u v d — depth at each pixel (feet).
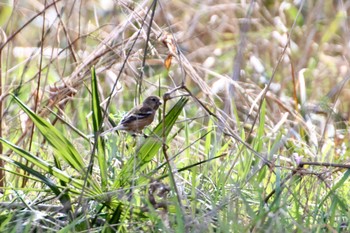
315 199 29.07
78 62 38.32
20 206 27.66
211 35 51.11
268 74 47.78
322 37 48.98
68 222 26.61
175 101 42.57
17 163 27.66
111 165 29.96
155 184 26.63
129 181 27.89
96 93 28.81
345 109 44.45
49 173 29.40
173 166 30.01
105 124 31.91
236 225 24.93
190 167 28.43
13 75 44.34
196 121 41.09
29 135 35.12
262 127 33.01
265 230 24.61
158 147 28.14
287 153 36.04
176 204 25.03
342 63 47.67
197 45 50.88
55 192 27.63
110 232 25.93
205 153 33.99
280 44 48.29
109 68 37.91
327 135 39.83
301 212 28.25
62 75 36.96
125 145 31.96
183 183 29.76
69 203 27.32
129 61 37.65
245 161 32.01
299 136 37.45
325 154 35.04
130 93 43.24
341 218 27.02
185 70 36.52
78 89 38.19
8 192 30.60
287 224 26.05
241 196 26.00
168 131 28.35
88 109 42.45
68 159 28.07
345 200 28.81
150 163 31.30
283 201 27.02
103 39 39.99
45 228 25.93
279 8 52.13
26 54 46.98
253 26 51.11
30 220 24.86
